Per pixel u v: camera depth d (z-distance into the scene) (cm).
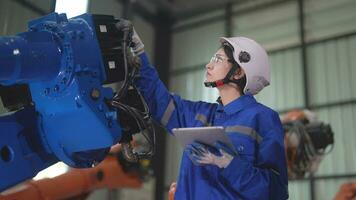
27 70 129
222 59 196
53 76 138
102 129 139
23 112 148
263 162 169
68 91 136
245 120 180
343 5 798
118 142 158
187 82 915
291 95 798
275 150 171
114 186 278
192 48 935
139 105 168
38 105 145
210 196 171
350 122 732
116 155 281
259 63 193
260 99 824
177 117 205
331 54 784
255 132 177
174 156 876
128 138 161
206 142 153
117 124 145
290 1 852
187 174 181
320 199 717
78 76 137
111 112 143
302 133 339
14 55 125
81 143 146
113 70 153
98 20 155
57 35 139
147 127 166
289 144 337
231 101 193
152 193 834
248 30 884
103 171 270
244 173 155
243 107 188
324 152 361
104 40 153
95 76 144
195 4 935
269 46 851
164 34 970
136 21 920
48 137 147
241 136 175
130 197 786
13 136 144
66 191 243
